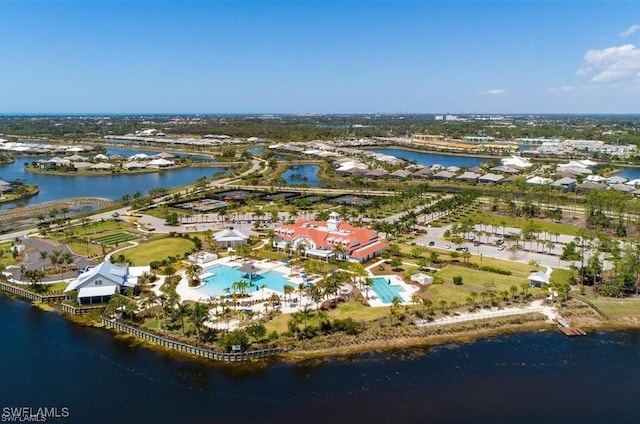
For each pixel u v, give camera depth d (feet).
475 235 631.15
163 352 336.70
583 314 392.27
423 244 592.19
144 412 271.69
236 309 391.45
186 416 268.00
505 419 266.77
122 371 312.91
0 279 459.73
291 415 268.82
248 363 321.52
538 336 360.28
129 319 377.91
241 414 269.64
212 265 503.61
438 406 277.44
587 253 550.36
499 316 383.24
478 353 335.47
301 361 323.57
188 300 409.08
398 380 302.25
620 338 358.84
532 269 492.13
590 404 280.51
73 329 371.56
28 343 349.20
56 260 486.38
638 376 309.22
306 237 544.21
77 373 310.65
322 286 411.13
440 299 412.98
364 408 275.18
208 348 332.19
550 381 302.86
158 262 493.77
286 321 370.94
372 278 466.29
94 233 628.28
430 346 344.08
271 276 471.62
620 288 432.66
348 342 343.05
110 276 423.23
